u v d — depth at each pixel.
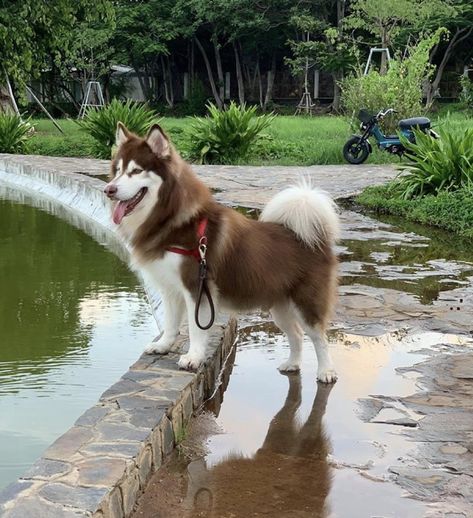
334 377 4.30
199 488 3.07
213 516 2.85
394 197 11.06
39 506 2.49
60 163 14.76
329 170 14.66
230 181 13.05
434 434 3.58
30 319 5.82
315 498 2.98
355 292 6.31
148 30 37.81
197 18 36.88
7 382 4.53
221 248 3.87
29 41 20.03
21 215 10.67
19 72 19.66
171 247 3.86
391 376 4.38
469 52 36.34
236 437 3.60
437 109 33.19
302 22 33.00
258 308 4.06
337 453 3.41
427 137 11.73
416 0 29.34
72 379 4.59
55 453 2.89
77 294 6.55
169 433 3.39
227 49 41.28
